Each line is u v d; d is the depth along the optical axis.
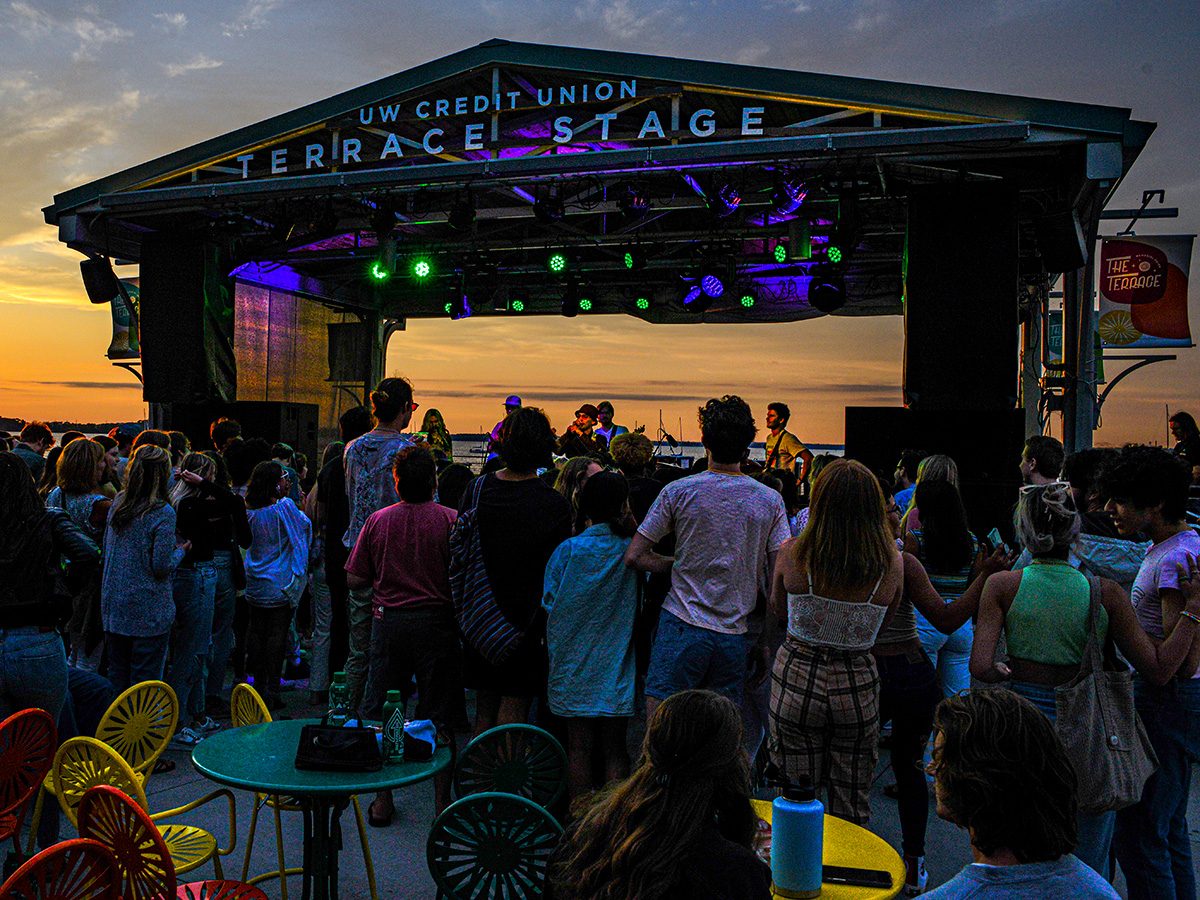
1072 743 2.80
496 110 8.84
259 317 13.23
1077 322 8.88
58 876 2.17
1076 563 3.03
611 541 3.80
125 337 11.91
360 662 5.14
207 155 9.80
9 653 3.48
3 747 3.04
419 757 3.04
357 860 3.94
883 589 3.15
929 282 8.13
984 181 8.20
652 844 1.70
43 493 6.50
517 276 14.27
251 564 5.98
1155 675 2.85
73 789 2.81
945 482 4.27
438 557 4.19
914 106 7.66
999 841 1.59
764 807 2.69
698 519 3.67
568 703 3.75
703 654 3.64
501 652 3.78
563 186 9.30
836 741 3.24
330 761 2.91
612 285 14.22
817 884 2.18
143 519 4.90
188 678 5.44
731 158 8.13
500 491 3.91
